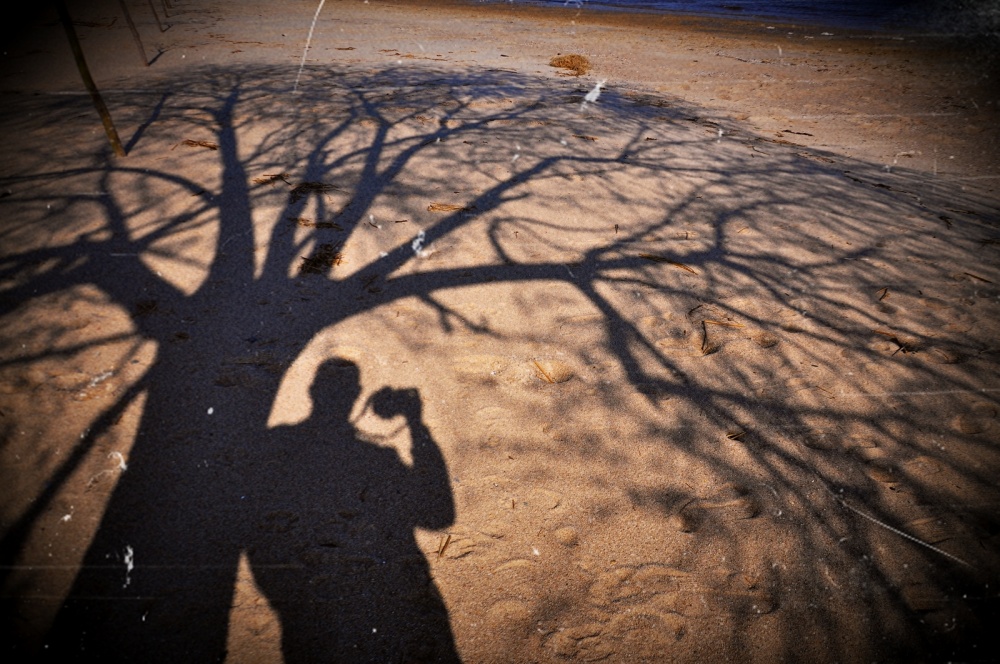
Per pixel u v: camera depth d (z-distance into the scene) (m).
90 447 2.21
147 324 2.86
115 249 3.39
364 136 5.51
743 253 4.02
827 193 5.17
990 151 6.88
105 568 1.84
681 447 2.44
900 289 3.70
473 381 2.71
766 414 2.63
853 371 2.94
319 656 1.65
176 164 4.54
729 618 1.82
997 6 19.03
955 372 2.96
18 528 1.92
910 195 5.32
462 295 3.32
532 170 5.08
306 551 1.93
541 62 10.26
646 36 13.73
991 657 1.75
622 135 6.32
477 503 2.14
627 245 4.00
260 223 3.82
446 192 4.53
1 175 4.13
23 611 1.71
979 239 4.46
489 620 1.77
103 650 1.63
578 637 1.75
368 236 3.82
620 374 2.83
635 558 1.98
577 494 2.20
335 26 12.09
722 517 2.14
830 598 1.89
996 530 2.14
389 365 2.76
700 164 5.64
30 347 2.63
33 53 8.26
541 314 3.22
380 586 1.85
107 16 11.54
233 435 2.33
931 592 1.93
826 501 2.22
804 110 8.37
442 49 10.63
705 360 2.96
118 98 6.08
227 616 1.74
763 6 20.39
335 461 2.26
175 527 1.97
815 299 3.55
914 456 2.45
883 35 15.15
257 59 8.57
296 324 2.97
